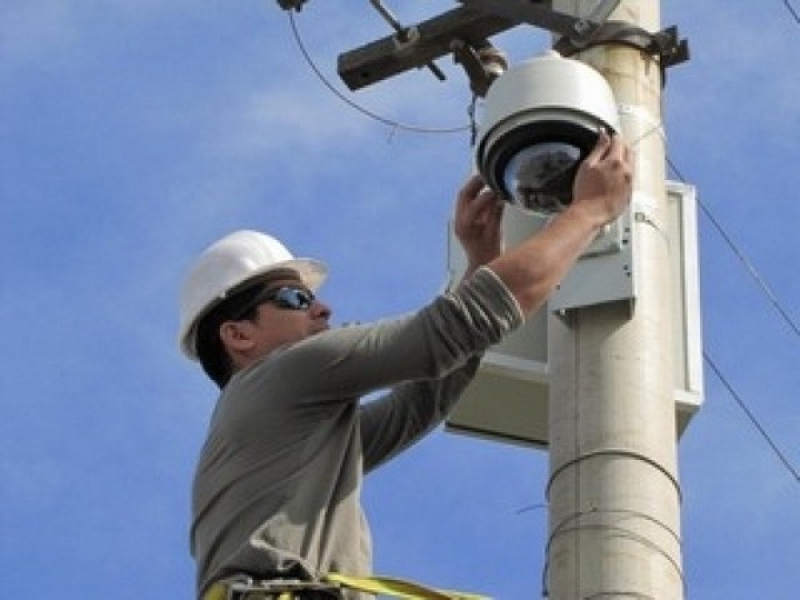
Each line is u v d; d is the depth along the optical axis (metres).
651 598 9.94
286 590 7.41
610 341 10.67
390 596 7.53
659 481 10.33
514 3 11.48
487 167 8.88
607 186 8.27
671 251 11.52
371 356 7.73
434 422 8.51
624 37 11.59
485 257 8.79
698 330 11.35
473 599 7.59
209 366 8.55
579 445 10.41
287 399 7.79
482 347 7.78
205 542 7.74
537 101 8.83
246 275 8.53
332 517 7.67
